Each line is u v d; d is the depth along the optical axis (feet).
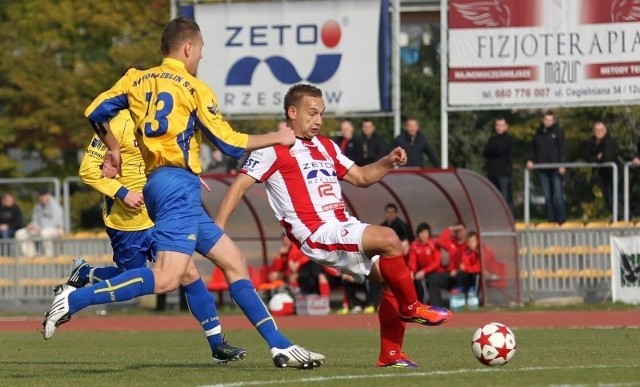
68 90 342.64
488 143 226.99
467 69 225.97
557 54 223.10
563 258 213.05
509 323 175.32
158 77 80.74
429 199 219.61
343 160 86.58
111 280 77.30
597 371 75.92
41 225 249.96
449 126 323.98
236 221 236.43
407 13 326.03
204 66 237.66
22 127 345.72
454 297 207.51
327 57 232.94
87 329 187.62
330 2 232.53
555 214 224.74
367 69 231.30
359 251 81.10
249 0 242.99
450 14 225.76
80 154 370.32
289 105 84.79
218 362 91.66
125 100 82.43
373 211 224.12
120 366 93.81
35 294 238.48
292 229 83.87
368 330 167.73
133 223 101.55
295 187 83.56
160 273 77.92
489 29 224.74
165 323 197.98
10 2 372.58
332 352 110.83
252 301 82.64
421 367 83.25
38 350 130.00
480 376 73.20
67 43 354.33
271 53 235.40
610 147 220.84
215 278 229.45
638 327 158.10
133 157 103.45
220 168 263.49
